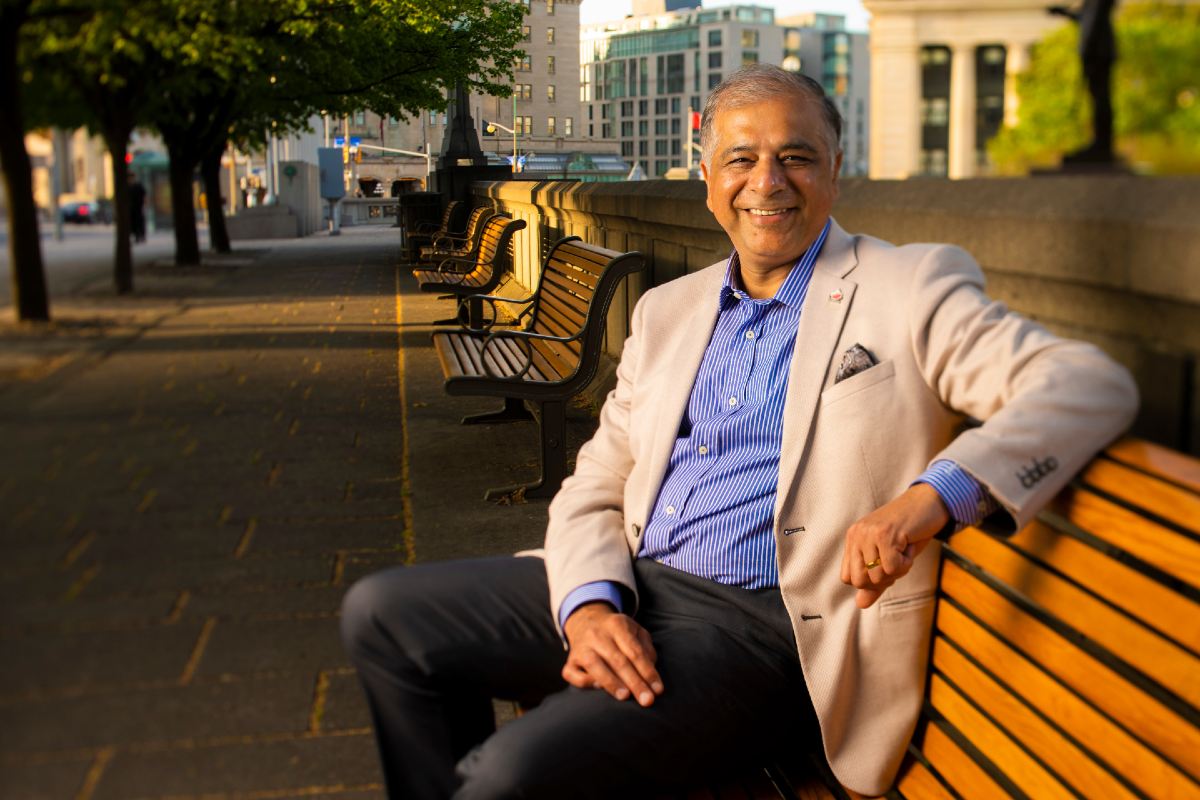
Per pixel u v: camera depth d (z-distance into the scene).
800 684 2.08
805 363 2.06
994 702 1.77
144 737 1.66
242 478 1.90
